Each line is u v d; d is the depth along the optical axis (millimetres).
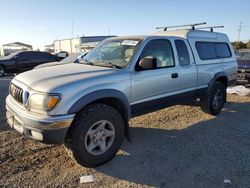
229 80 6582
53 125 3203
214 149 4352
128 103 4031
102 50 4797
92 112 3521
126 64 4152
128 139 4152
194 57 5410
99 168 3689
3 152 4059
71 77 3602
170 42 4879
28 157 3934
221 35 6613
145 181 3387
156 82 4449
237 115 6398
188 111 6609
